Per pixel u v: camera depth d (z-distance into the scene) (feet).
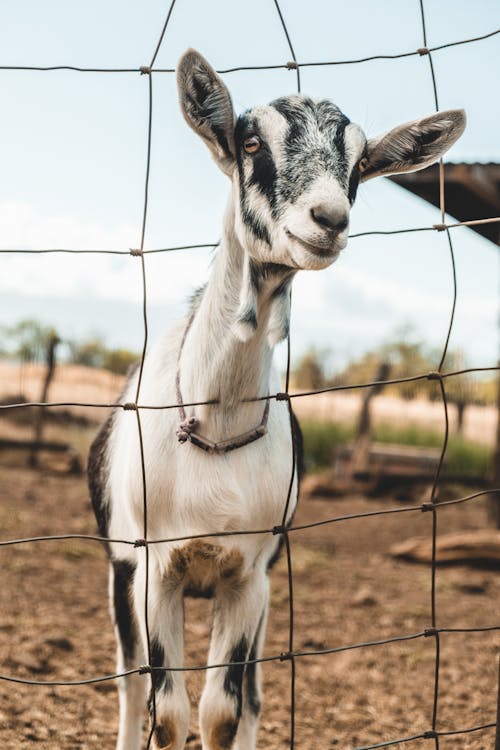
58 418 56.90
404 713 14.42
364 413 43.70
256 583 10.42
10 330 63.98
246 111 9.53
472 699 15.06
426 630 9.19
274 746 12.77
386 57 9.60
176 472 10.02
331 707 14.60
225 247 9.89
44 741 12.31
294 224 8.72
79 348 63.62
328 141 9.05
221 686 10.13
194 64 9.15
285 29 9.56
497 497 30.55
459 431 56.80
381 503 38.29
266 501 10.17
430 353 70.03
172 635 10.27
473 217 24.34
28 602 19.72
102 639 17.35
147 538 10.32
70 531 27.99
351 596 22.27
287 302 9.75
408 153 10.07
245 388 9.89
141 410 10.59
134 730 11.88
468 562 25.72
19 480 38.11
